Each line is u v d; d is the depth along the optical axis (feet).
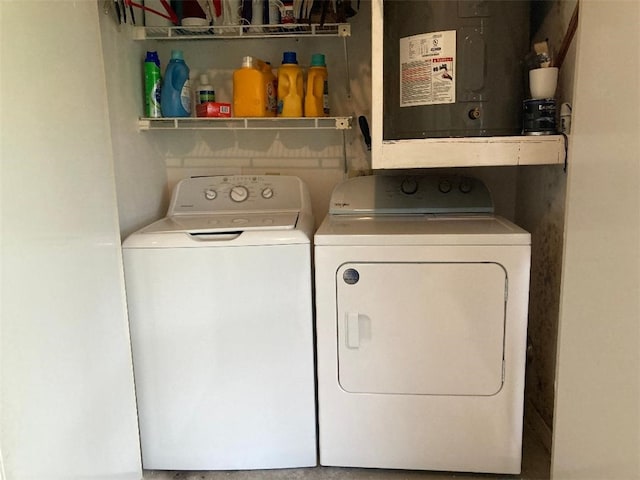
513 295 5.26
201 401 5.70
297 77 6.66
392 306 5.38
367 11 7.05
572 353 4.50
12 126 3.57
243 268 5.44
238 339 5.57
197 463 5.85
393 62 5.71
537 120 5.35
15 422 3.52
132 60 6.36
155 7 6.67
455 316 5.34
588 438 4.21
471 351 5.40
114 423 5.13
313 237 5.85
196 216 6.64
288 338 5.57
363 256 5.32
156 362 5.63
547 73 5.31
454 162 5.38
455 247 5.23
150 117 6.54
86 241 4.62
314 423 5.78
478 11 5.34
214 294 5.49
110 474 5.00
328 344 5.52
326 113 6.92
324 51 7.17
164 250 5.41
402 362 5.48
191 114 7.20
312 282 5.77
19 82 3.66
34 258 3.79
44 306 3.91
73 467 4.30
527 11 5.61
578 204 4.41
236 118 6.56
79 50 4.58
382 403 5.59
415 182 6.66
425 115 5.57
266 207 6.78
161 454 5.83
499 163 5.35
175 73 6.62
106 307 5.00
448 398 5.51
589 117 4.22
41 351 3.85
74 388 4.34
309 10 6.56
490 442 5.55
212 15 6.75
